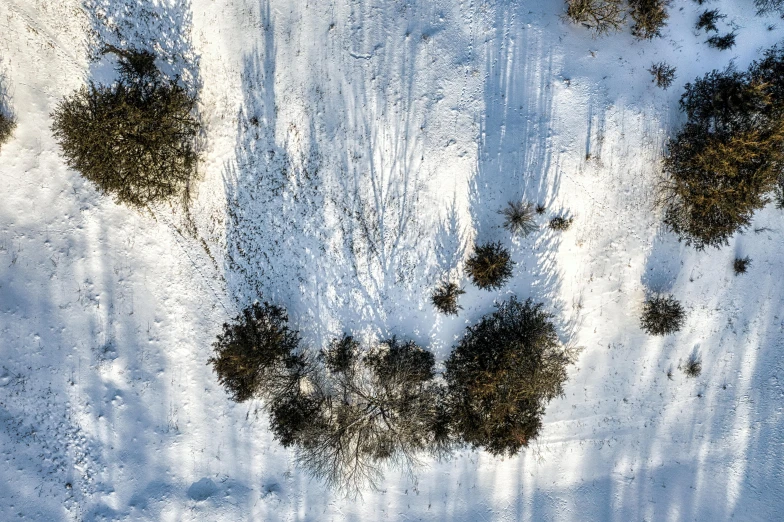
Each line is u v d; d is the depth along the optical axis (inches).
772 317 662.5
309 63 633.0
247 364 626.8
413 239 638.5
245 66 637.3
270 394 668.1
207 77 643.5
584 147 619.5
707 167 581.9
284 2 629.9
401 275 645.9
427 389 660.7
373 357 663.1
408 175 632.4
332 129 636.1
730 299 655.8
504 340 614.9
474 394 625.0
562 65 618.2
